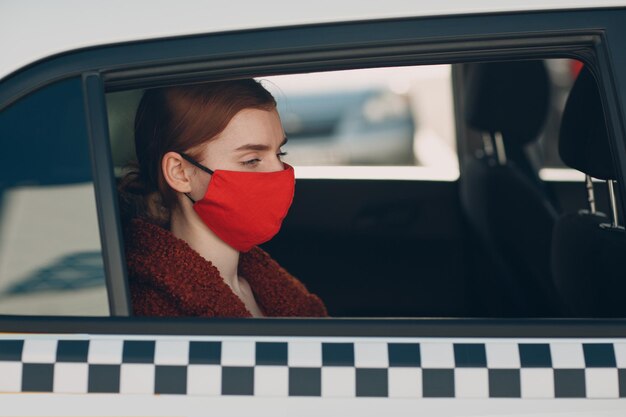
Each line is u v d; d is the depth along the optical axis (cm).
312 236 303
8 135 165
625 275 208
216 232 207
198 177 203
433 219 307
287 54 168
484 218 306
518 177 304
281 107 211
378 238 304
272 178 202
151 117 200
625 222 167
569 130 220
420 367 161
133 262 200
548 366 161
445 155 330
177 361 160
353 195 306
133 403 159
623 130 166
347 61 169
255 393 159
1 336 163
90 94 166
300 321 164
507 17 169
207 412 159
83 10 170
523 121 304
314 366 160
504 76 301
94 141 165
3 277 165
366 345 162
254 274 234
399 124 594
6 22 170
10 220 164
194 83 171
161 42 167
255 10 169
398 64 170
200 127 199
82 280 165
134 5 170
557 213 295
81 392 160
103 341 162
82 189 164
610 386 161
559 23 169
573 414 160
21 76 166
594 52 170
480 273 302
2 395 160
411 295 301
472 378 160
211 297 202
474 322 165
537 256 284
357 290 300
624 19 169
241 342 162
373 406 159
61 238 164
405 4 169
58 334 163
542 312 273
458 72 330
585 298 233
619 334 165
